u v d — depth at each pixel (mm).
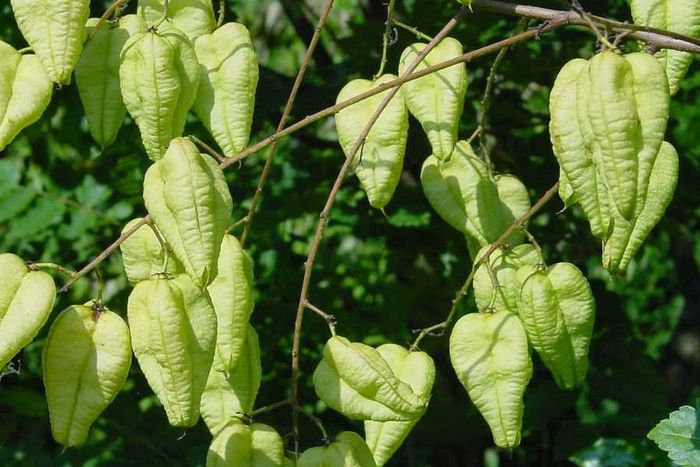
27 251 7906
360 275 7957
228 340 4484
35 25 4207
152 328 4047
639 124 3793
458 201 5039
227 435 4387
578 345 4699
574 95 4008
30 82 4234
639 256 9812
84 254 7957
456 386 8234
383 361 4273
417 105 4613
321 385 4352
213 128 4570
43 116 7812
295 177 7871
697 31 4445
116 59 4539
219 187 4027
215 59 4594
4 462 7711
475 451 8016
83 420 4098
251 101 4582
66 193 7805
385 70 7395
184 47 4461
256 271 7773
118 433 7324
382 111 4609
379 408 4285
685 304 9953
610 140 3764
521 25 4812
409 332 7770
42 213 7711
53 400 4094
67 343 4082
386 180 4617
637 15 4480
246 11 9977
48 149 7875
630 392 6961
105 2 7637
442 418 7441
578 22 4336
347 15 9836
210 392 4625
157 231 4195
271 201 7789
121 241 4184
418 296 7773
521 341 4504
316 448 4426
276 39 9984
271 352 7559
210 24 4723
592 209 3996
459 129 7426
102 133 4590
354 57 7473
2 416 7754
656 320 9992
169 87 4371
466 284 4805
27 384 7922
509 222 5035
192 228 3963
